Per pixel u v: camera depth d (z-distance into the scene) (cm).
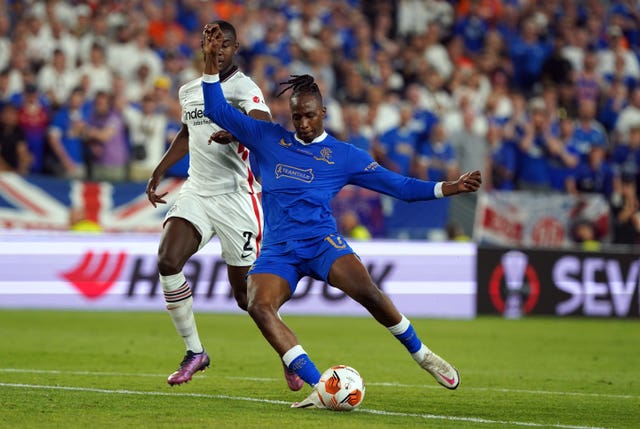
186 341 2688
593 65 7812
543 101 7344
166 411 2245
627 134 7438
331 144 2389
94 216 5744
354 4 8025
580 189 6812
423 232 6044
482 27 8119
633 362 3822
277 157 2388
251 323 5038
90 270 5553
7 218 5647
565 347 4319
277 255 2348
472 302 5788
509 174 6794
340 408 2269
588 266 5906
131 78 6612
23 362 3288
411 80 7344
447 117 7025
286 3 7594
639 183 6881
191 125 2773
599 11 8606
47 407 2278
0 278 5503
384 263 5694
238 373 3136
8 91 6241
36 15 6656
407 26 8088
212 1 7412
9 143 5903
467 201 6122
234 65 2745
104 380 2856
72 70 6438
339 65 7175
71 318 5072
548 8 8438
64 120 5991
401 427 2073
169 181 5888
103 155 5966
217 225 2784
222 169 2769
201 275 5559
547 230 6269
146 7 7094
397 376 3172
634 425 2252
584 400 2700
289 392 2678
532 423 2233
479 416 2330
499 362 3706
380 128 6788
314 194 2356
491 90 7600
